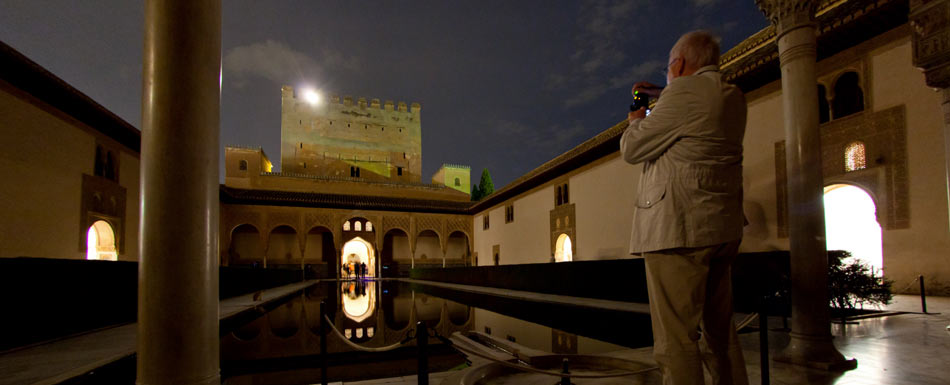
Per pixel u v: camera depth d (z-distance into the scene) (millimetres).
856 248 10406
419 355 2248
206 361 2275
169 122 2264
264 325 8055
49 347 5414
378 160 40875
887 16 8789
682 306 1588
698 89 1625
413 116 42969
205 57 2383
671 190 1609
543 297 11625
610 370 3484
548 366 3658
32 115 11672
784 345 4227
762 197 11281
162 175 2236
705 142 1595
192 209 2268
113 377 4184
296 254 30766
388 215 31328
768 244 11031
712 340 1797
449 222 32969
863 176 9414
